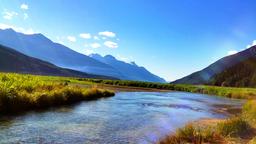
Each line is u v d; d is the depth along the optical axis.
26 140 16.61
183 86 121.25
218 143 16.78
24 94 27.75
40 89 34.88
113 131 20.64
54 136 17.98
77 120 24.05
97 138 18.23
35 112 26.11
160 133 20.77
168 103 46.84
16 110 25.55
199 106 45.00
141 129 21.98
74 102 37.12
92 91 47.22
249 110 30.58
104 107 34.53
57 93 33.69
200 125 24.27
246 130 20.39
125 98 51.44
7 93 25.30
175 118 29.12
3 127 19.31
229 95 87.38
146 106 39.53
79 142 17.02
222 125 19.91
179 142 17.02
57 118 24.20
